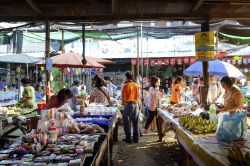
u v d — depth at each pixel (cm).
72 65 961
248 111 820
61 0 594
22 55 1284
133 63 1866
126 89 905
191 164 556
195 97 1070
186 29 1105
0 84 1559
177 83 1098
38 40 1235
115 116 738
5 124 713
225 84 577
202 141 459
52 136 421
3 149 388
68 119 489
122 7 630
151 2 598
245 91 1268
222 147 420
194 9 640
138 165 685
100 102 906
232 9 657
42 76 1394
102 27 1095
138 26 1085
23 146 384
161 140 925
